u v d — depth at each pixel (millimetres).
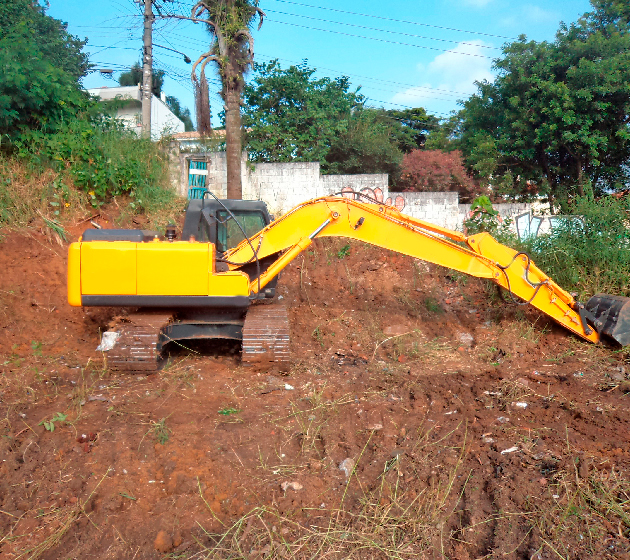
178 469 3676
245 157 15375
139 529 3104
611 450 3848
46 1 19312
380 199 15383
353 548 2979
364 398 5109
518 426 4359
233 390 5113
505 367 6137
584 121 14930
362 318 8219
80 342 6734
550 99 15539
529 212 15461
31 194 9766
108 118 12953
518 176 17484
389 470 3705
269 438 4172
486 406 4910
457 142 21781
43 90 10750
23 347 6391
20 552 2893
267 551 2922
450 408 4859
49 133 10984
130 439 4023
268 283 6629
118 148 11750
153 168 12312
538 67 15680
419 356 6668
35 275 8094
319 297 9305
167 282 5512
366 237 6352
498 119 17750
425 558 2900
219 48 12914
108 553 2912
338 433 4309
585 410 4648
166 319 5578
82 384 5184
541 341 6930
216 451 3914
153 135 15930
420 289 9711
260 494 3461
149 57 16891
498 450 3949
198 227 6574
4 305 7219
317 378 5688
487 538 3018
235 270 6375
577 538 2955
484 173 17172
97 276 5441
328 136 18594
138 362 5379
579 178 15406
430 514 3236
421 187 19141
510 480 3518
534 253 8953
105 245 5461
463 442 4090
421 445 4078
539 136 15547
